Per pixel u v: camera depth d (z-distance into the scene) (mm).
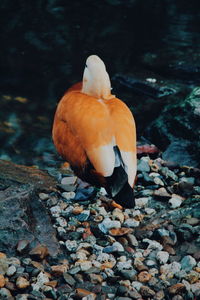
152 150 6910
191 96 7180
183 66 9812
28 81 9562
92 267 4648
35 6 12789
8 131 8047
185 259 4738
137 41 11133
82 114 4770
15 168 6250
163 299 4348
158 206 5637
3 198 5031
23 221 4844
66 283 4457
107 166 4465
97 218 5398
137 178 6129
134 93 9258
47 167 7160
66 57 10438
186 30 11672
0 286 4344
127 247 4973
